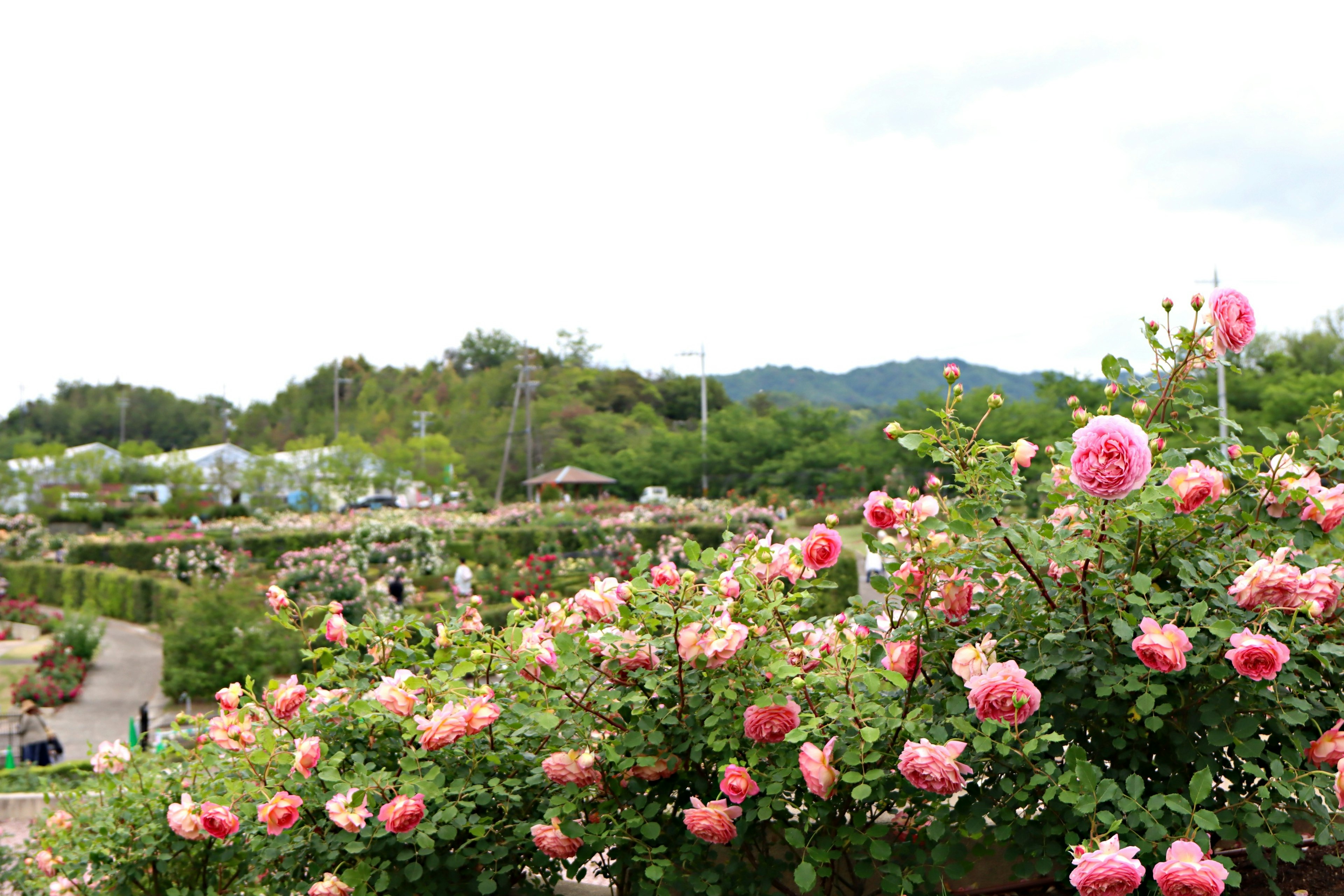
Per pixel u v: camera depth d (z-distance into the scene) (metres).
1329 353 41.94
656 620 2.74
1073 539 2.57
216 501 53.22
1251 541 2.72
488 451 71.12
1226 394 33.31
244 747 3.07
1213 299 2.70
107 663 19.84
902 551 2.62
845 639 2.68
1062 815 2.54
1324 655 2.56
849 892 3.01
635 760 2.73
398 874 2.86
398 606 18.64
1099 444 2.27
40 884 4.63
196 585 15.70
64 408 110.19
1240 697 2.48
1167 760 2.67
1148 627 2.32
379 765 3.12
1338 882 3.04
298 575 18.38
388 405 96.62
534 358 95.69
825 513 35.41
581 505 40.47
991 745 2.44
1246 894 2.97
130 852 3.83
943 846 2.55
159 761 4.33
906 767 2.33
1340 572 2.70
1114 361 2.82
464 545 27.80
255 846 3.04
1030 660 2.63
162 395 115.31
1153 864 2.38
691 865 2.83
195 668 14.39
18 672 18.64
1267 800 2.48
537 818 3.00
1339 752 2.42
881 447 37.44
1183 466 2.83
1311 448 2.91
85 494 51.31
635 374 85.62
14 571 31.72
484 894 2.81
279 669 14.53
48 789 4.60
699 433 52.62
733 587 2.78
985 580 2.81
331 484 56.75
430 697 2.93
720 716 2.66
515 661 2.81
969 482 2.60
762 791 2.74
